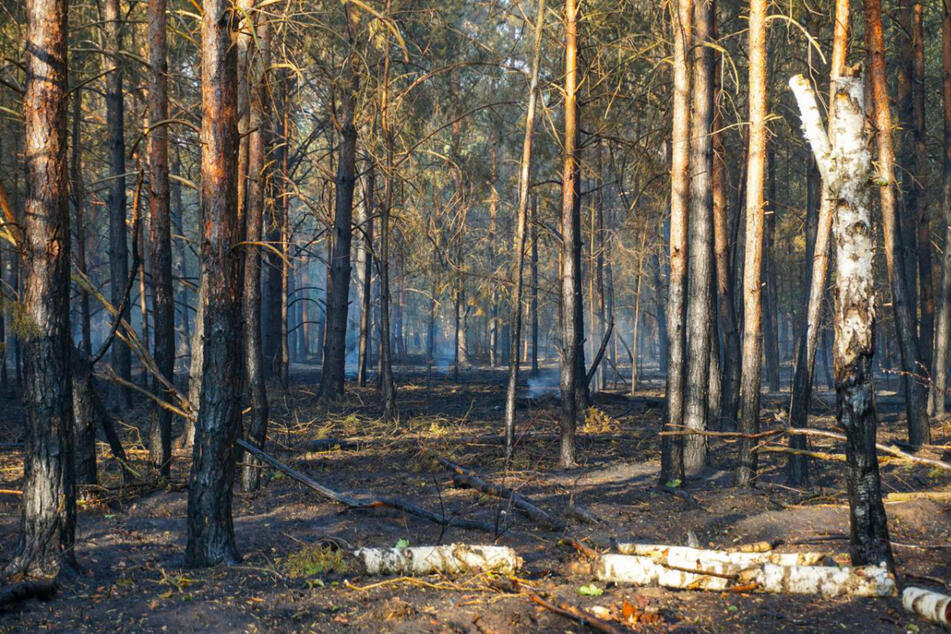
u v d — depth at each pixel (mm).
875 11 12547
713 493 10453
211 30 6715
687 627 5352
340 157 23312
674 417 10664
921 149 20172
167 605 5652
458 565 6645
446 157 19281
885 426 17953
